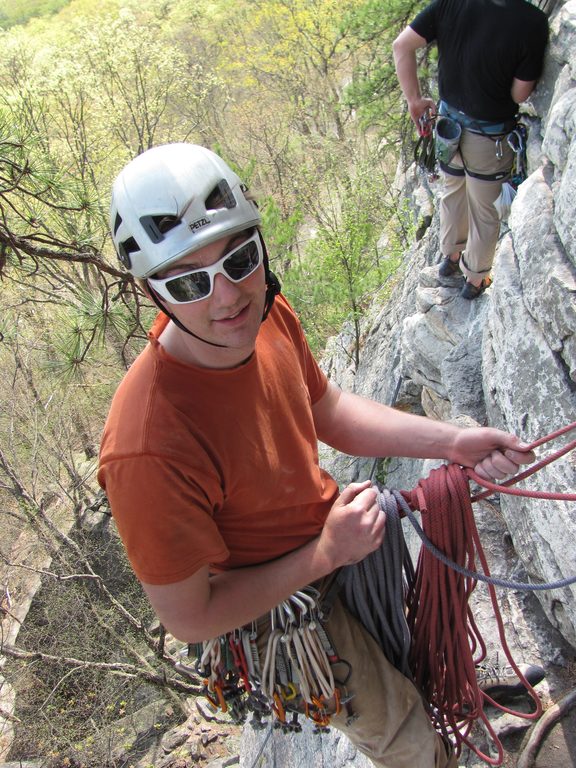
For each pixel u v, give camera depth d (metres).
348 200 9.51
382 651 1.99
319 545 1.69
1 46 15.20
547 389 2.89
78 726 10.79
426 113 4.23
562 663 2.83
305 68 21.83
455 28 3.64
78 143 15.17
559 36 3.41
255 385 1.57
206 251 1.39
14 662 11.17
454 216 4.25
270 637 1.84
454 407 3.98
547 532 2.65
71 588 11.02
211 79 17.70
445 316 4.45
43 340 7.34
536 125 3.84
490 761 2.14
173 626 1.58
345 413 2.01
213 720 9.53
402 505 1.82
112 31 15.86
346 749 3.52
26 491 10.73
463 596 1.94
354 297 8.71
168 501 1.44
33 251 3.34
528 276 3.01
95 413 12.49
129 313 4.22
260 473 1.59
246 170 11.46
